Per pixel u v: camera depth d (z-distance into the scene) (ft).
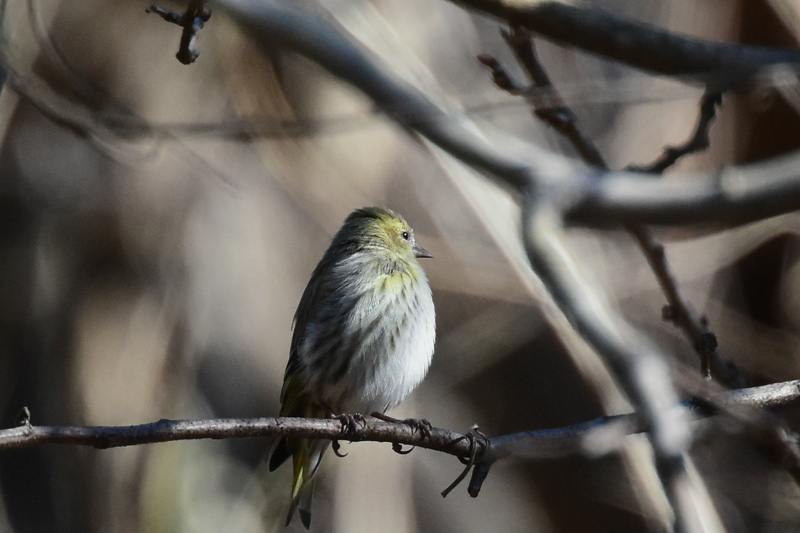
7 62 24.26
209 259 47.19
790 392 20.08
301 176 44.39
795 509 40.55
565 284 17.53
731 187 20.56
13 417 45.65
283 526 43.55
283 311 47.21
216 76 45.73
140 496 44.21
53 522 44.52
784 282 46.24
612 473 46.03
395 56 35.01
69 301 47.21
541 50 45.70
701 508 20.99
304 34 22.47
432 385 47.06
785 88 32.78
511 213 34.50
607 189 20.70
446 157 34.40
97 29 46.24
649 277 41.73
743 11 45.47
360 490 44.32
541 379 48.55
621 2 46.32
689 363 41.75
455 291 42.14
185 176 47.44
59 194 48.11
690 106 45.42
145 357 46.19
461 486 47.60
